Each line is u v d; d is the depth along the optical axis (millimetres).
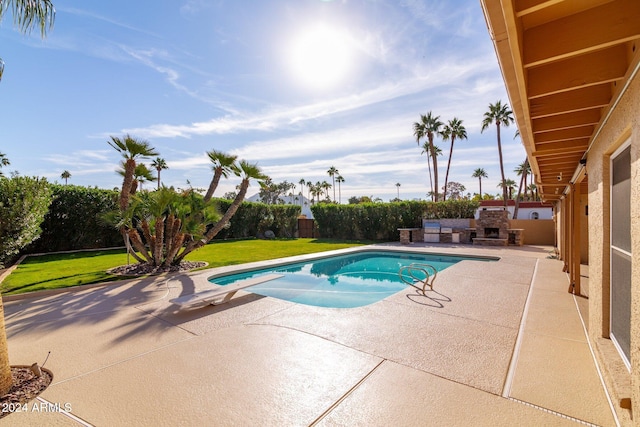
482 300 5812
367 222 21875
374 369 3209
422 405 2584
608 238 3160
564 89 2408
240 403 2631
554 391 2781
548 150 4309
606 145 2977
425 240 19422
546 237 17422
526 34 2055
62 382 2990
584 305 5480
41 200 9438
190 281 7691
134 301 5898
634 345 2035
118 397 2732
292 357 3500
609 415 2436
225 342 3936
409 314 5004
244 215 22078
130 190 9359
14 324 4652
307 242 19703
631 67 1983
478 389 2824
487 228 17359
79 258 11562
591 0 1833
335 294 7766
